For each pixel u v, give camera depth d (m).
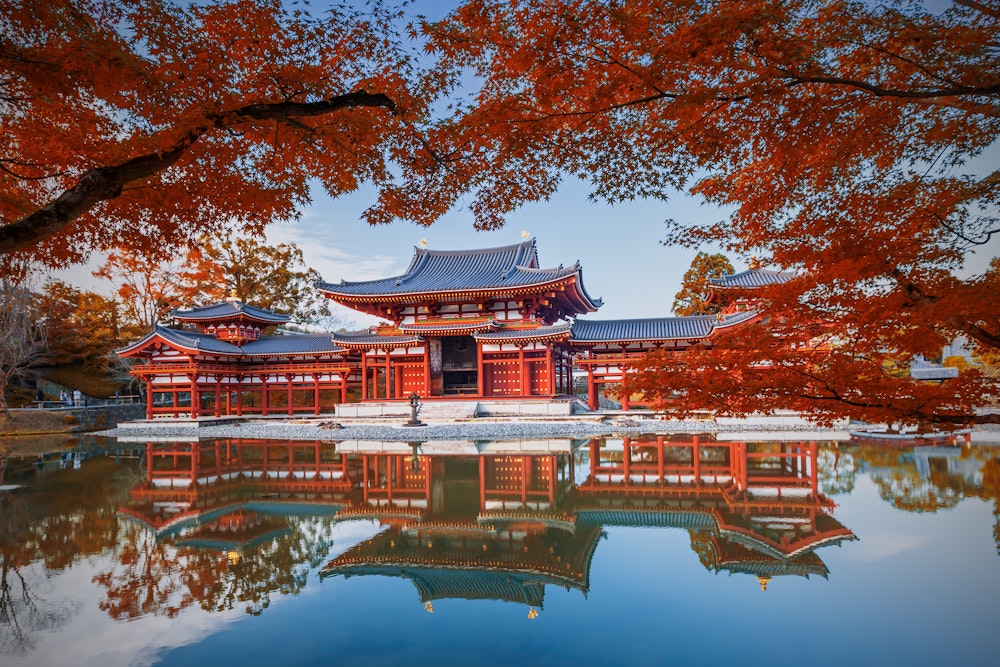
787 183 5.04
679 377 5.54
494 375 44.28
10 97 5.98
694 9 4.31
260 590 9.67
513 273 47.12
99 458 28.28
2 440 37.75
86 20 5.17
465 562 11.19
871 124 4.45
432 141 6.78
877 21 4.10
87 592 9.59
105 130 6.62
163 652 7.37
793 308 5.25
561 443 30.70
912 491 15.95
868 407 4.96
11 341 43.09
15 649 7.44
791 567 9.98
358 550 12.13
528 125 5.47
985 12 3.90
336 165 7.03
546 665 6.81
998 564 9.72
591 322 45.75
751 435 30.78
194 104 5.57
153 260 7.83
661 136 5.30
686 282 58.84
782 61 4.11
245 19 5.45
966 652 6.70
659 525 13.88
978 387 4.71
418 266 52.78
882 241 4.67
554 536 13.10
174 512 15.98
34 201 7.00
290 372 47.56
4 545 12.54
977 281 4.55
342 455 27.64
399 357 46.12
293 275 67.69
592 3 4.44
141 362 56.09
